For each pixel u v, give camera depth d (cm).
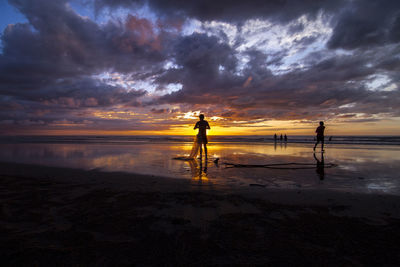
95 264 169
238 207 304
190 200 336
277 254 184
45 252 185
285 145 1844
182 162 788
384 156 971
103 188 409
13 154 1011
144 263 172
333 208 300
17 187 413
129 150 1262
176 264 171
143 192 382
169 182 466
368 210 291
